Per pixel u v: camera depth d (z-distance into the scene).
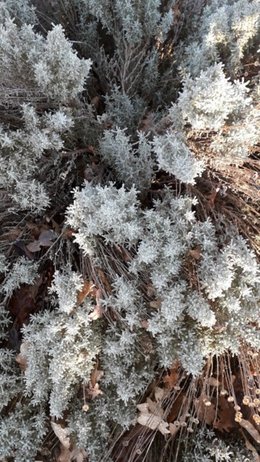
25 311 0.52
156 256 0.44
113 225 0.44
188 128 0.47
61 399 0.46
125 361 0.47
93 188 0.46
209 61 0.51
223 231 0.49
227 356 0.52
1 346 0.52
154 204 0.51
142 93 0.59
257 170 0.52
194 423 0.51
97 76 0.61
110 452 0.48
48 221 0.52
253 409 0.50
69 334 0.45
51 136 0.47
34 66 0.45
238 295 0.46
